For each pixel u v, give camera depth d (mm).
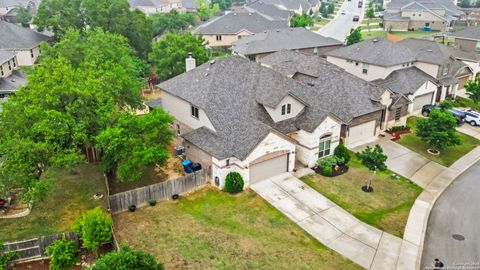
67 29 63031
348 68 56250
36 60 64562
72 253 22469
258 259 23750
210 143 32344
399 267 23656
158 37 92375
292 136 35969
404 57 52562
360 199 30719
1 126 28922
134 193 28422
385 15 114312
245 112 35219
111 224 24094
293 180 32969
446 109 46812
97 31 52000
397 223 28000
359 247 25297
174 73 55250
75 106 29594
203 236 25734
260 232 26359
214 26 83562
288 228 26891
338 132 36375
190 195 30625
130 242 24922
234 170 31594
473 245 25953
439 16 104688
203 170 31672
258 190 31344
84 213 25641
